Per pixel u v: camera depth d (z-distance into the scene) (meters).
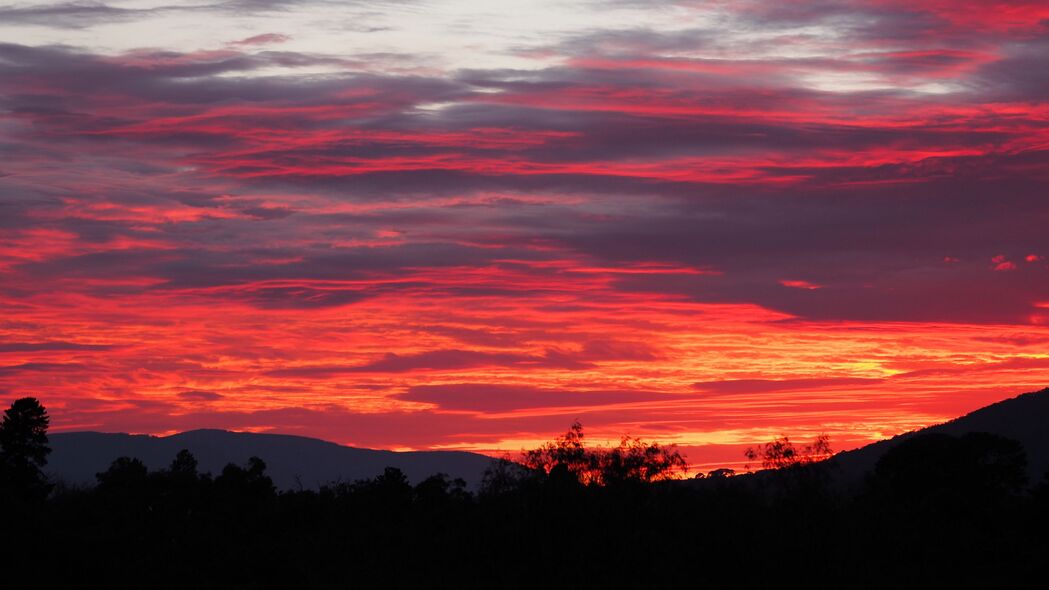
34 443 111.00
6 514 90.44
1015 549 105.12
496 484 111.25
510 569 103.50
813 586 101.38
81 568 88.56
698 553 103.69
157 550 94.12
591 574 102.12
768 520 107.31
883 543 105.50
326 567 103.31
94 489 110.31
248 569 95.25
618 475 110.12
